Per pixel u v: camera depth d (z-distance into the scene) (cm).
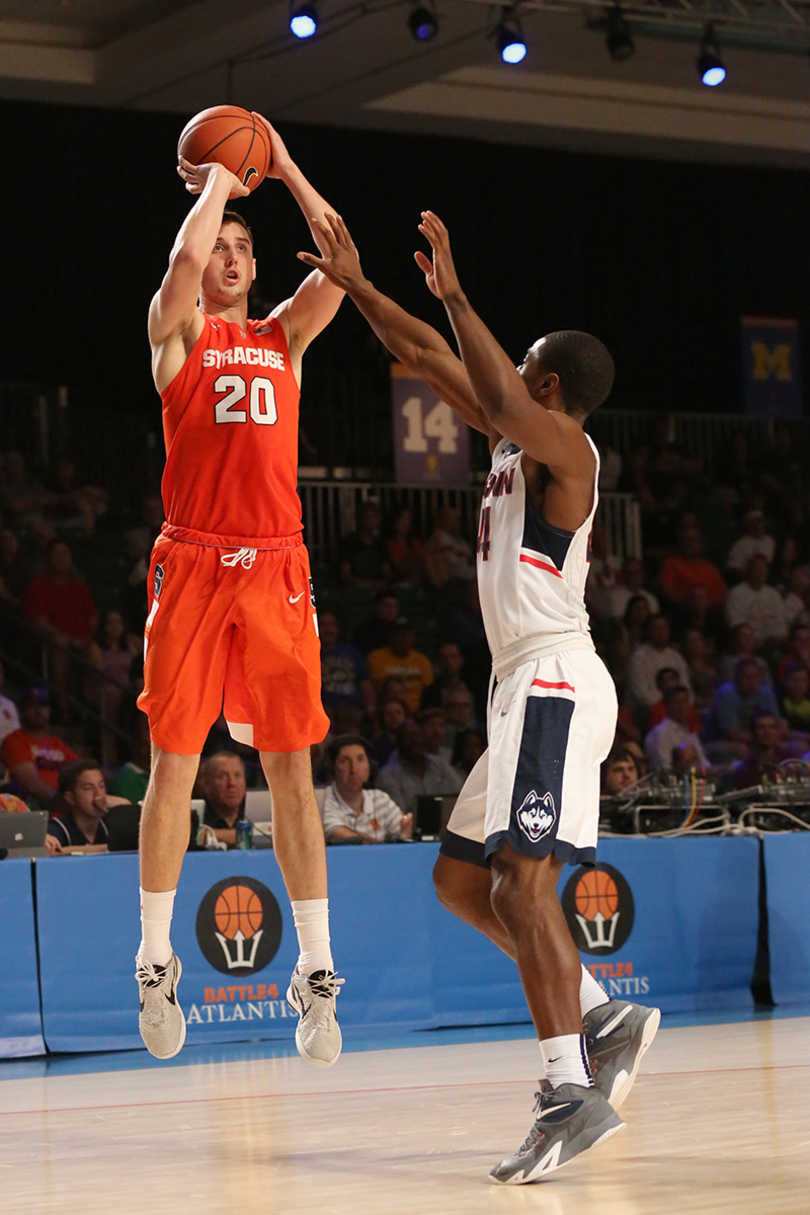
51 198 2144
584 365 592
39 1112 732
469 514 2316
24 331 2152
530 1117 659
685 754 1548
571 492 571
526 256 2369
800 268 2527
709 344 2480
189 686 643
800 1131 591
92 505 2119
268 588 645
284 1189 514
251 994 1031
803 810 1282
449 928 1083
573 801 556
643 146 2388
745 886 1170
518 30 1834
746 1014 1098
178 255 618
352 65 1991
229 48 1930
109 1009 1002
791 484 2466
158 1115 709
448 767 1611
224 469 637
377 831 1243
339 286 615
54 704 1912
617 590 2109
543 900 552
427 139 2306
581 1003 605
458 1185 514
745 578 2241
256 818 1093
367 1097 743
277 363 651
